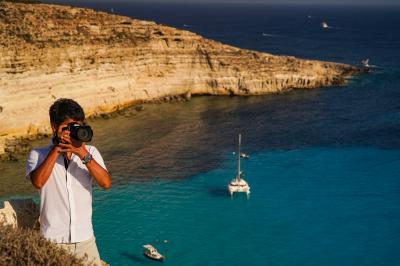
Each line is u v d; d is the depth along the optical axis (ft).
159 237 142.72
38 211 30.53
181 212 158.40
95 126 244.01
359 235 148.15
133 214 155.12
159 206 161.48
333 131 249.34
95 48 262.26
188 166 197.47
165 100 300.61
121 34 285.43
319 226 153.07
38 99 228.43
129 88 283.18
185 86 315.58
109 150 210.38
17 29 234.58
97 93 263.08
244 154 212.23
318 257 135.23
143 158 203.21
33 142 216.33
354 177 191.93
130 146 217.15
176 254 134.41
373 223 155.84
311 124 261.65
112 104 271.28
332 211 163.43
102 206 159.22
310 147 224.94
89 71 257.96
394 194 177.68
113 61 272.72
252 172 194.18
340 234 148.46
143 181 180.34
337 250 139.23
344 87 354.13
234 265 130.21
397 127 256.73
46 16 260.21
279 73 338.95
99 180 24.81
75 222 25.34
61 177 25.03
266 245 141.18
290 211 162.40
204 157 208.33
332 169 199.62
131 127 246.27
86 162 24.47
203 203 165.37
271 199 171.01
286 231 149.59
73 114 24.36
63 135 24.00
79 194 25.39
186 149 217.36
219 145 224.94
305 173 194.90
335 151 220.02
